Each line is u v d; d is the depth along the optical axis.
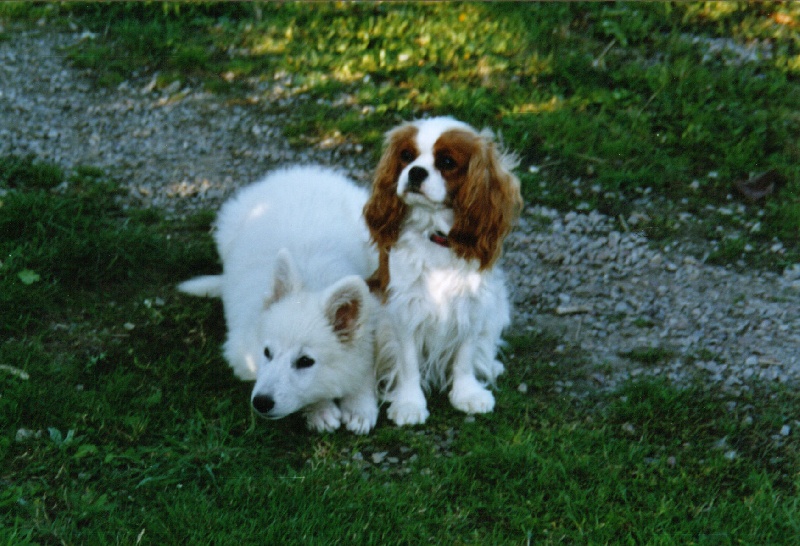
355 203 3.53
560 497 3.05
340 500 3.03
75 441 3.09
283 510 3.00
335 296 3.15
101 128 4.10
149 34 4.52
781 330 3.46
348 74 4.28
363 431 3.20
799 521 3.00
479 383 3.30
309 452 3.15
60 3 4.83
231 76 4.31
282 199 3.50
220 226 3.60
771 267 3.65
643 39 4.38
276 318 3.15
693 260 3.66
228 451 3.10
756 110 4.09
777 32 4.38
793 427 3.21
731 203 3.84
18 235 3.56
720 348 3.42
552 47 4.32
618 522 3.01
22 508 2.98
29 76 4.32
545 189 3.88
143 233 3.62
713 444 3.18
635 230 3.76
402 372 3.25
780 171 3.89
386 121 4.09
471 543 2.98
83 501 3.00
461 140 3.14
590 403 3.28
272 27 4.55
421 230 3.19
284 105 4.19
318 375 3.15
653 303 3.55
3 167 3.82
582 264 3.66
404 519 3.00
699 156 3.97
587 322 3.50
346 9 4.59
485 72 4.25
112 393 3.21
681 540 2.99
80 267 3.51
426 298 3.21
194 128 4.11
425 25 4.44
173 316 3.44
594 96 4.15
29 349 3.31
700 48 4.33
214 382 3.28
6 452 3.06
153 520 2.97
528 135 4.02
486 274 3.23
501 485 3.07
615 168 3.93
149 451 3.09
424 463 3.12
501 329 3.35
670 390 3.27
